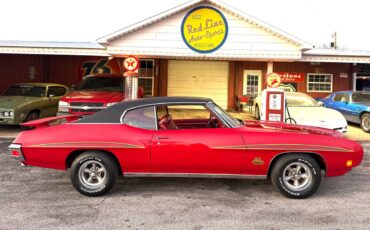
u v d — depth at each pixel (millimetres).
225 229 4059
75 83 17875
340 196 5262
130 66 10430
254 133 5094
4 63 17578
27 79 17641
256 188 5598
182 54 11133
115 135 5051
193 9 10938
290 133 5125
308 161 5020
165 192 5383
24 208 4672
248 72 17797
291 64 17531
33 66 17641
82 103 9703
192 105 5301
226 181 5949
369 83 17641
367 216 4484
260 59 11594
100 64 17781
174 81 18031
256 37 11008
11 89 12438
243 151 4984
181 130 5109
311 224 4219
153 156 5023
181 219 4344
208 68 17938
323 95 17578
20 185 5680
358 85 17797
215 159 5004
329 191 5500
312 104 11039
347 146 5039
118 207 4738
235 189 5543
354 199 5129
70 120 5863
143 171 5133
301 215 4496
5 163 7113
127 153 5027
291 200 5059
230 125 5199
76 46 12609
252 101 15680
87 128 5141
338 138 5160
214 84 18000
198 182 5891
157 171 5133
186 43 11070
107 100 9812
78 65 17859
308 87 17594
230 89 17891
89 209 4660
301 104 11062
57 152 5066
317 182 5051
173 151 4996
